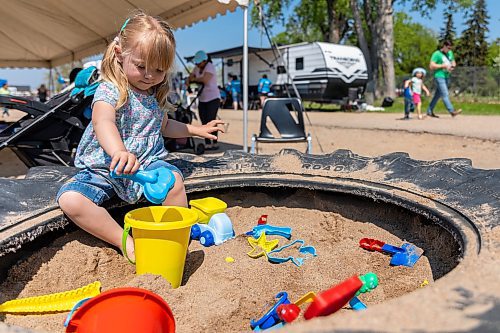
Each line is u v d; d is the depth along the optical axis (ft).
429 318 2.74
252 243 6.70
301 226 7.68
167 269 5.48
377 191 7.07
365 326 2.66
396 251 6.32
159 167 6.52
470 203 5.94
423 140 23.77
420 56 173.37
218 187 7.92
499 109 50.70
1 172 16.02
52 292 5.56
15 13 22.62
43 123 12.80
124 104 6.45
